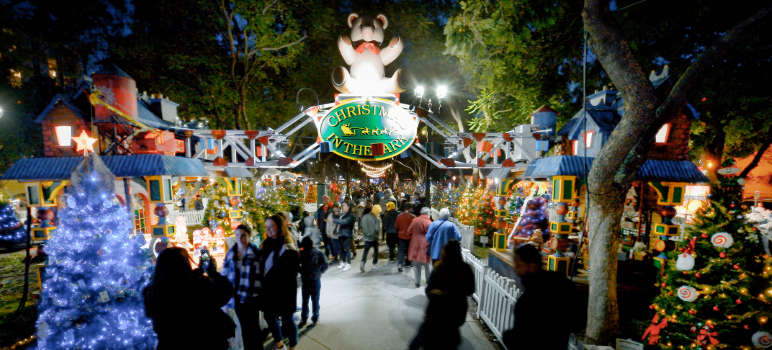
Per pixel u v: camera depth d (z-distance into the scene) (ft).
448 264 11.80
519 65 34.09
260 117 48.67
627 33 21.44
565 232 18.98
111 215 12.99
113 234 12.94
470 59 32.14
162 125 19.75
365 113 20.67
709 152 39.65
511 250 25.36
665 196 18.92
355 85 20.76
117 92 16.51
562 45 33.47
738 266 12.12
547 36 33.96
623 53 11.55
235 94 37.86
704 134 39.70
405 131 20.94
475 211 37.37
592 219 12.80
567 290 9.64
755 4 22.50
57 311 12.60
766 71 28.27
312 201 74.18
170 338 8.77
